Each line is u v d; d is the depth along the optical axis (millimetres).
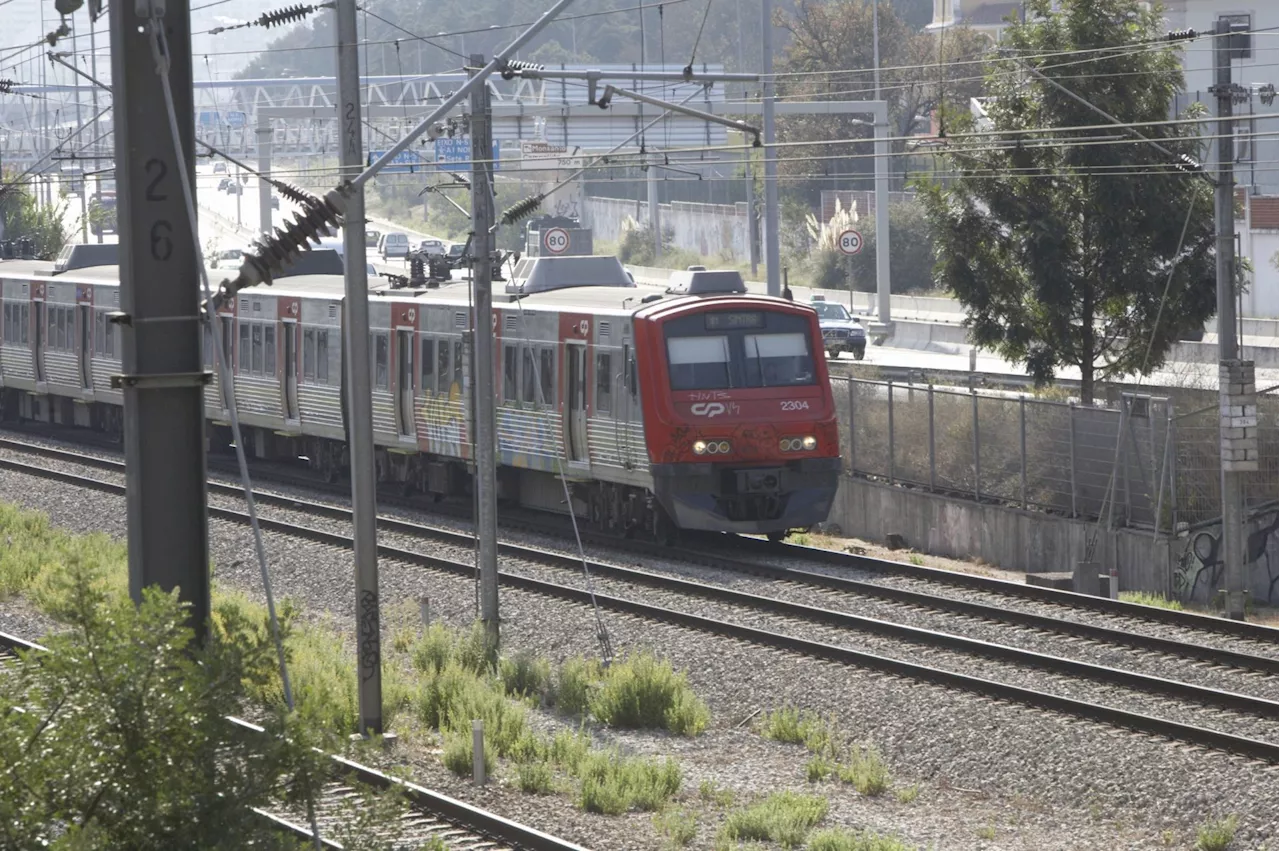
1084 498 68250
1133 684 43250
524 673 46000
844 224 191875
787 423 62688
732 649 47969
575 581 59094
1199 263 74125
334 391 81188
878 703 42219
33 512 73125
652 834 32781
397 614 54312
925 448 75500
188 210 23203
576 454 67312
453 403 73938
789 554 64688
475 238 49094
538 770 36188
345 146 40875
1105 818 34750
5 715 19844
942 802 36469
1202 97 147750
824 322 139750
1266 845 32156
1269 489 64938
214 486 82688
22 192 165500
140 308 23562
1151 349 74062
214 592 55000
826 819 34188
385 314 78688
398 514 75938
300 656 44969
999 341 77000
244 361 89312
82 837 18422
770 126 85750
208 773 20125
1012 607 54312
